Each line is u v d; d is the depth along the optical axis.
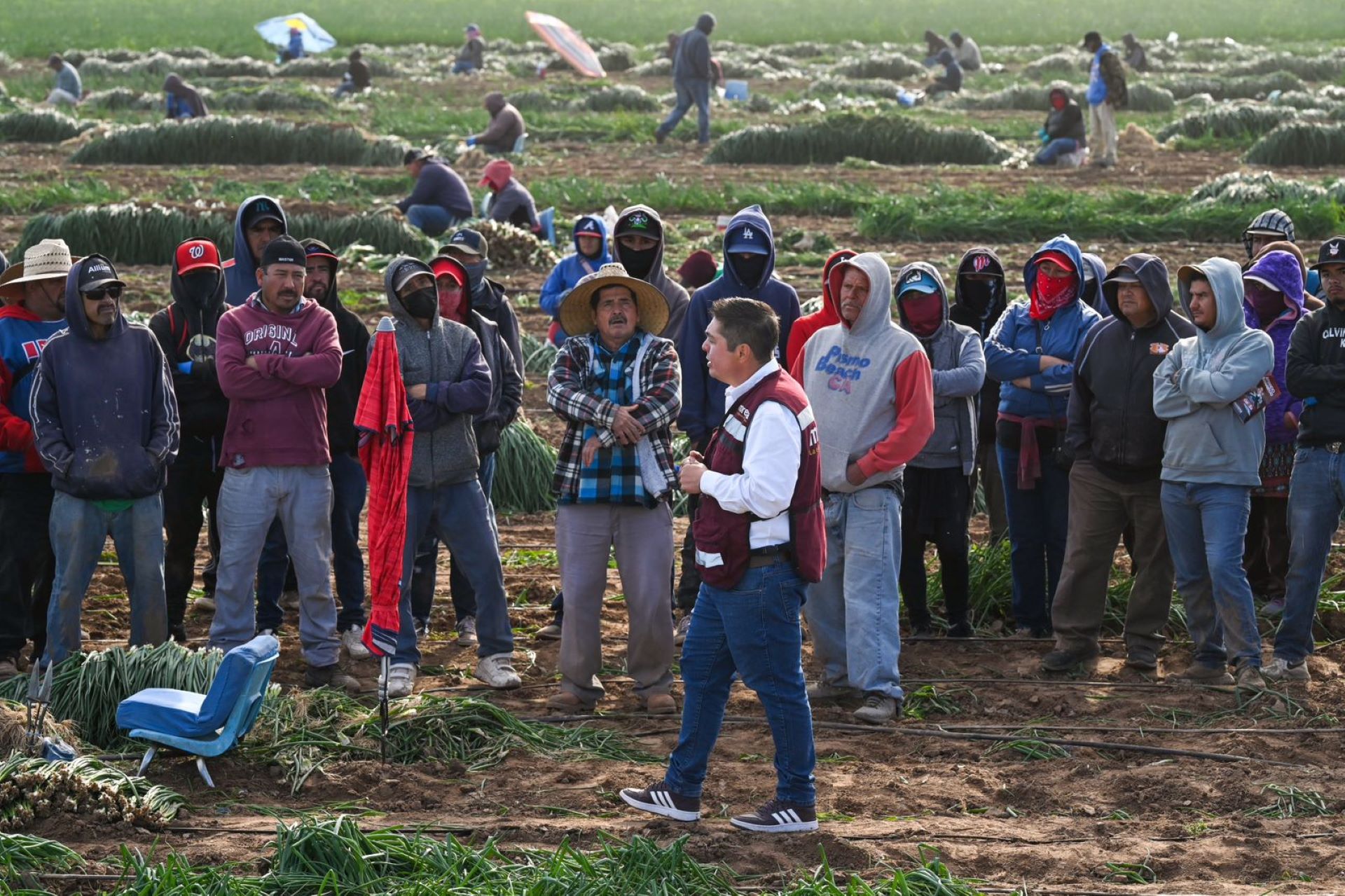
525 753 8.72
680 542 13.04
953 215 26.66
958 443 10.55
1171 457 9.61
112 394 9.26
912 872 6.82
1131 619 10.21
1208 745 8.89
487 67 63.59
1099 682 10.01
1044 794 8.16
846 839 7.40
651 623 9.31
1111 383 9.83
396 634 8.66
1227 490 9.55
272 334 9.40
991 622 11.45
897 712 9.49
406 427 8.66
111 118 45.16
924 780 8.37
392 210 25.09
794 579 7.34
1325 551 9.73
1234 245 25.23
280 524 10.61
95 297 9.13
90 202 28.31
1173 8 90.56
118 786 7.69
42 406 9.22
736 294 10.50
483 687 9.98
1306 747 8.83
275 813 7.84
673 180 32.81
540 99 49.31
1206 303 9.36
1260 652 9.70
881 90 54.66
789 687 7.39
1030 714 9.50
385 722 8.61
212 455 10.34
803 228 27.59
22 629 9.89
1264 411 10.87
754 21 87.44
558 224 27.53
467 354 9.81
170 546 10.52
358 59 50.78
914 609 11.05
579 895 6.59
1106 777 8.40
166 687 8.84
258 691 8.41
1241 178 28.48
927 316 10.35
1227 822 7.75
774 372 7.33
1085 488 10.06
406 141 38.06
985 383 11.68
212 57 67.19
